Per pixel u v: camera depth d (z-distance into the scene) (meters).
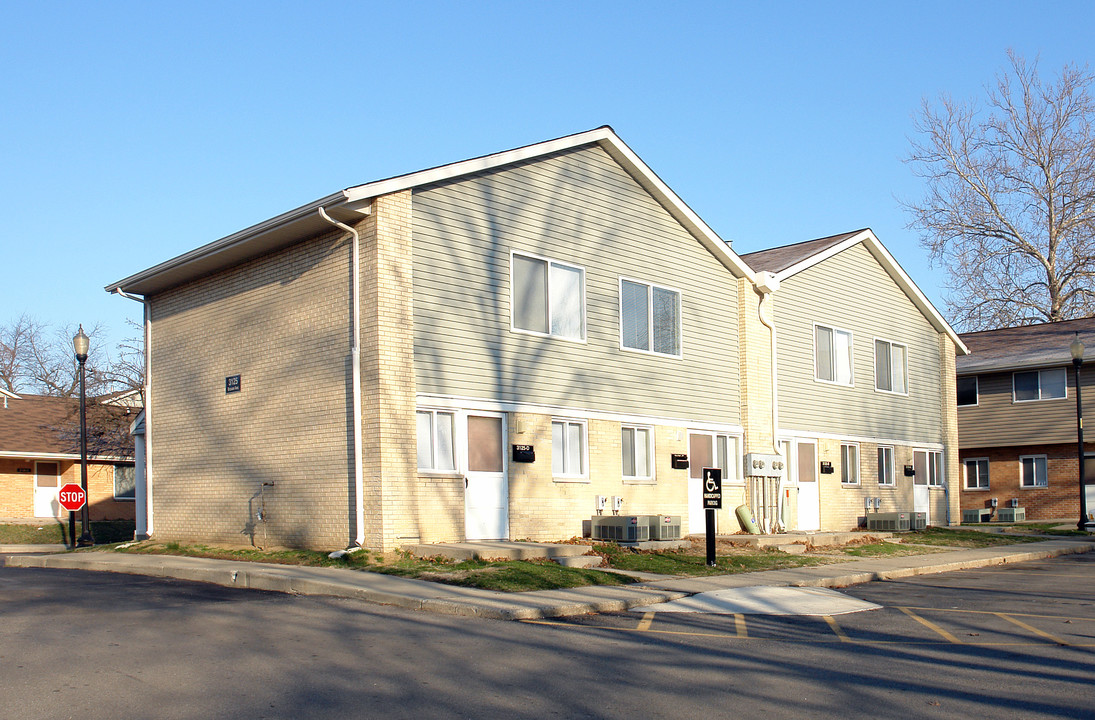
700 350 23.06
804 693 7.94
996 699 7.78
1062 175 46.91
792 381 25.86
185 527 20.30
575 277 20.08
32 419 39.03
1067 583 16.77
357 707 7.25
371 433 16.12
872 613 12.83
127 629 10.42
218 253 18.81
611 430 20.47
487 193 18.34
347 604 12.61
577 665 8.95
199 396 20.22
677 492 21.92
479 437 17.83
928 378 32.16
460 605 12.04
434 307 17.16
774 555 19.56
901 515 26.91
